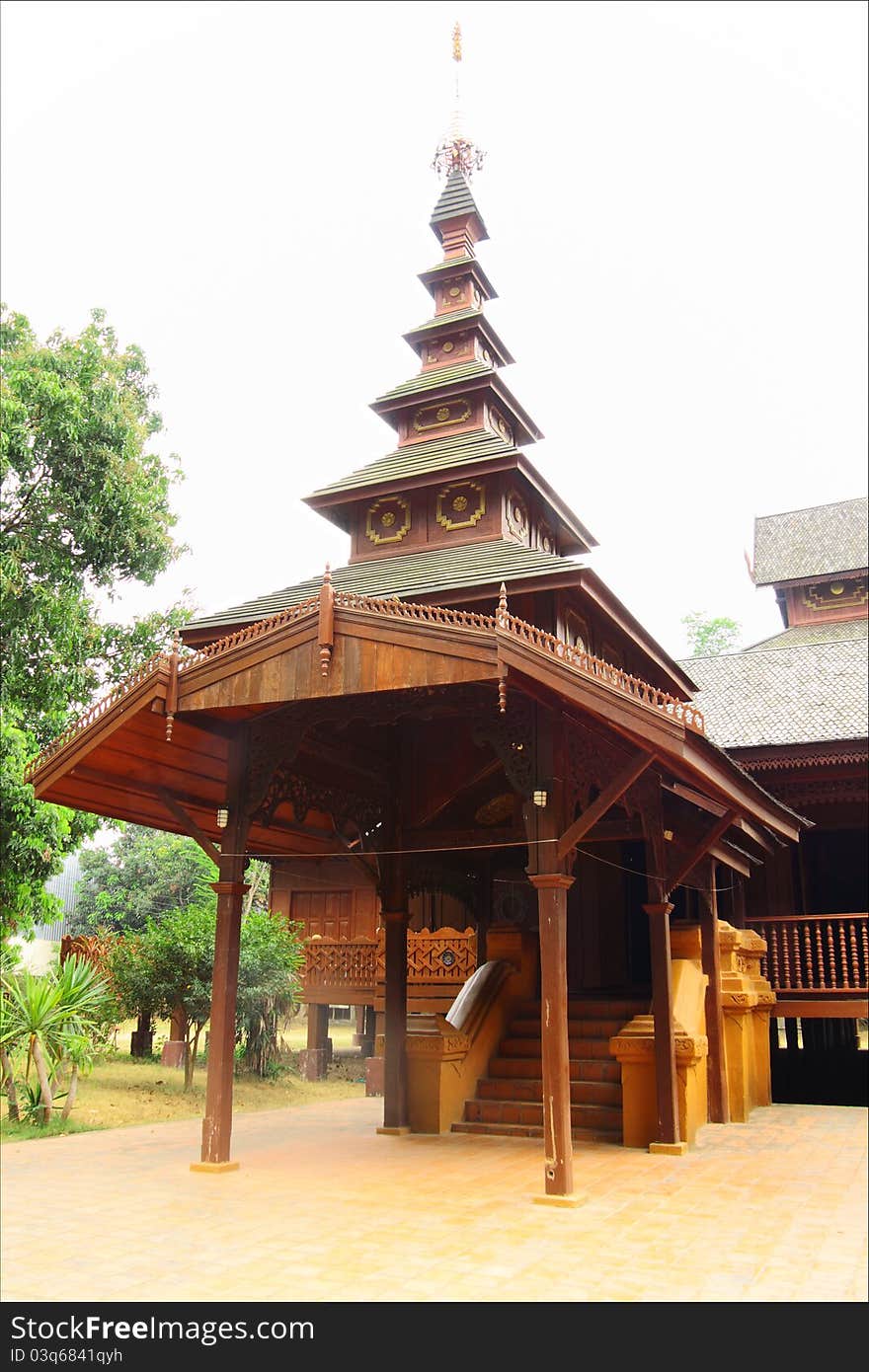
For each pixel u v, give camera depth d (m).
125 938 14.02
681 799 10.38
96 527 16.42
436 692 7.95
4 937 14.09
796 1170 8.31
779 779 17.30
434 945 16.19
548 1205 6.80
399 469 12.36
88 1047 11.47
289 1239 5.94
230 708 8.31
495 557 10.73
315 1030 17.42
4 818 13.90
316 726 9.37
